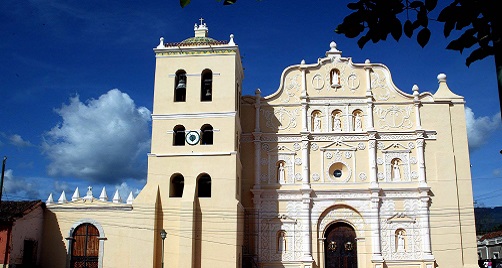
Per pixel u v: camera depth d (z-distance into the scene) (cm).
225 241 4334
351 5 794
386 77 5128
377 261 4697
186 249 4256
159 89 4722
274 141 5053
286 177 4975
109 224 4422
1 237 4159
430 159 4925
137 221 4381
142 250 4316
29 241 4344
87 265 4406
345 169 4984
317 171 4969
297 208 4903
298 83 5181
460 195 4834
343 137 5019
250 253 4825
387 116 5044
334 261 4816
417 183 4872
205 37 5000
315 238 4828
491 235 7862
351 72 5162
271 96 5138
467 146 4944
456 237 4741
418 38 771
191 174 4500
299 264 4791
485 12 706
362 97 5091
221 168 4484
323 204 4891
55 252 4447
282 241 4853
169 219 4406
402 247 4772
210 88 4759
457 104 5053
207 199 4425
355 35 803
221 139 4559
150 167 4531
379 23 780
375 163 4919
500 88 643
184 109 4656
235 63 4750
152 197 4409
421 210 4803
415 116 5019
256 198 4916
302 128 5047
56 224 4500
